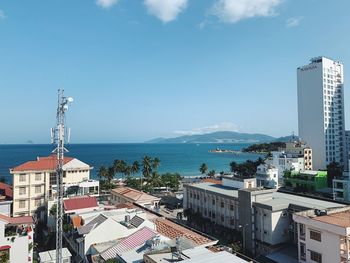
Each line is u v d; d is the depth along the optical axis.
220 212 78.56
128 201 85.31
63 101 34.47
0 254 42.09
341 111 191.50
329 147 183.88
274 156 161.50
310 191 123.81
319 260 47.12
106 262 37.94
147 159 150.75
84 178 94.75
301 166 157.62
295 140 198.88
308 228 49.06
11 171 82.19
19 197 82.38
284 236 61.41
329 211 53.50
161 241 41.59
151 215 62.91
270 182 130.00
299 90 195.12
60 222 33.84
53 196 81.06
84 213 60.59
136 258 37.22
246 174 161.88
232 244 63.62
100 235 47.81
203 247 40.06
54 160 89.62
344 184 107.94
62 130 34.34
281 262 53.75
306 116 190.62
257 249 63.53
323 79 183.50
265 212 62.28
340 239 44.00
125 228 49.81
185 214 89.19
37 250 59.50
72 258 50.78
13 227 48.12
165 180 143.25
